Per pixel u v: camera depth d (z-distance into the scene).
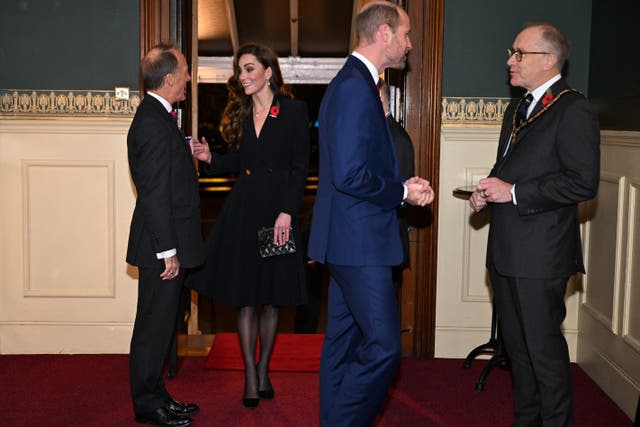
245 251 3.63
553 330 2.97
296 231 3.66
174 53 3.25
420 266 4.51
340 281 2.81
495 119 4.43
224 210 3.73
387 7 2.70
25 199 4.47
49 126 4.43
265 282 3.64
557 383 2.97
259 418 3.60
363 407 2.78
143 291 3.31
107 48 4.38
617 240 3.82
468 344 4.58
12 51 4.38
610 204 3.96
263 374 3.84
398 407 3.77
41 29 4.37
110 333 4.56
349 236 2.70
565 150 2.85
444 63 4.41
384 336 2.71
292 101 3.70
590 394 3.98
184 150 3.30
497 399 3.90
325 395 3.04
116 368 4.30
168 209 3.16
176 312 3.37
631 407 3.62
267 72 3.65
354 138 2.58
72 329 4.55
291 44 8.55
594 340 4.20
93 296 4.54
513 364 3.18
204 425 3.51
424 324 4.54
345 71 2.70
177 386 4.04
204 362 4.45
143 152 3.14
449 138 4.46
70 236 4.51
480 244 4.54
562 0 4.35
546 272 2.92
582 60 4.38
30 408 3.68
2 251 4.50
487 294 4.55
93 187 4.48
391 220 2.76
